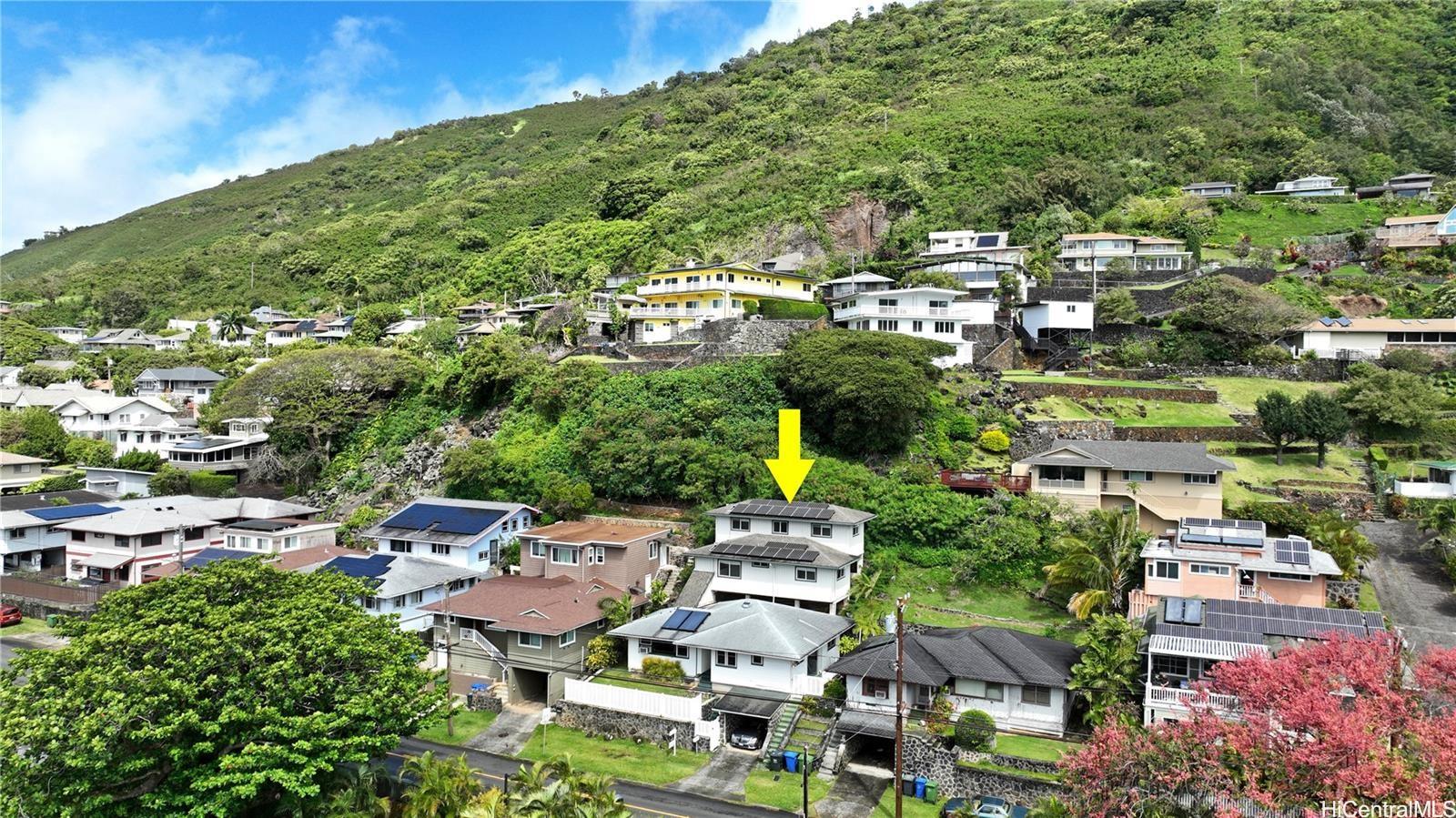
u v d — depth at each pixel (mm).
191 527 62594
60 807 28188
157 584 35406
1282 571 41062
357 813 29766
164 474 76438
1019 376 70500
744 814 33250
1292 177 119688
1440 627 39750
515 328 96500
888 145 139750
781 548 47812
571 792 29422
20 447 86062
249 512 67125
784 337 73500
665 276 90375
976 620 46000
